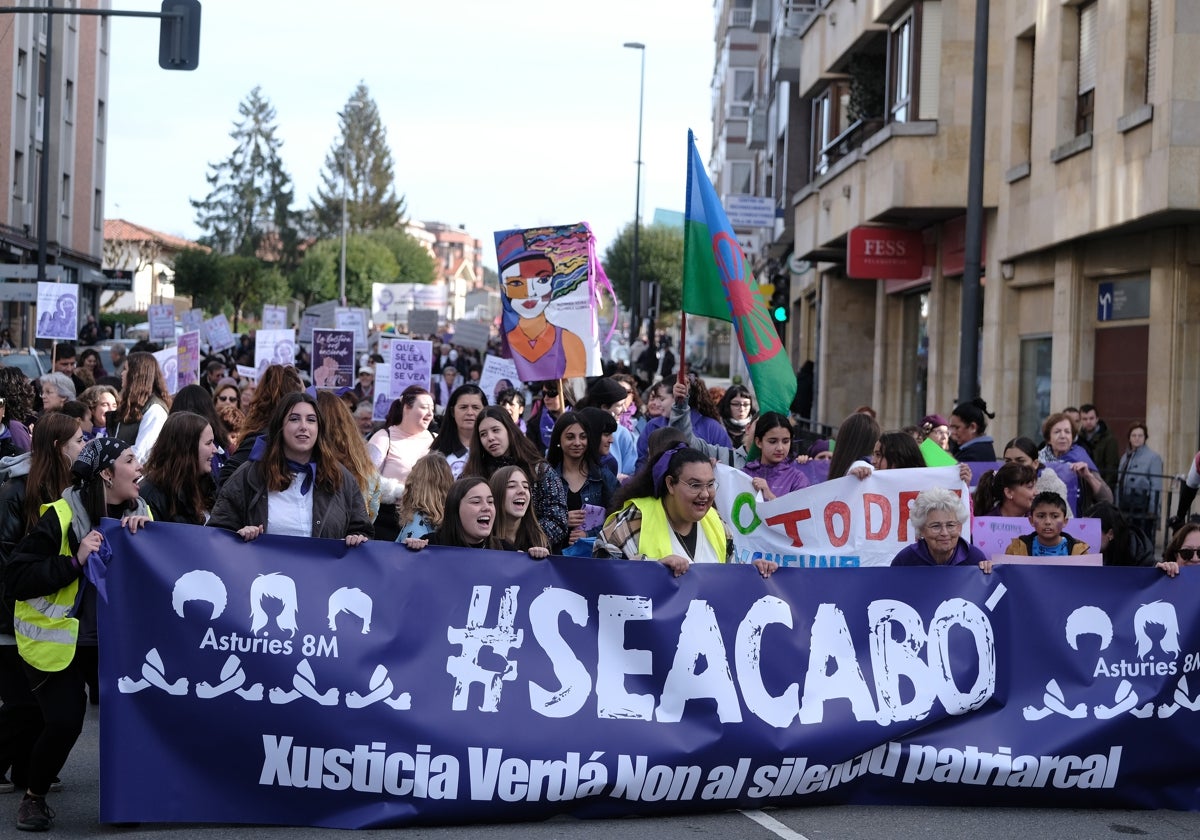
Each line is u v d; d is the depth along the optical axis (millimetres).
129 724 6633
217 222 111500
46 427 7195
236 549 6828
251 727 6750
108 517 6809
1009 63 23250
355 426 8922
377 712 6852
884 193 25125
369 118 126938
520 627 7070
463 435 10602
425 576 7008
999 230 23516
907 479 8977
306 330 28984
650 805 7129
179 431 7770
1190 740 7766
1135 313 19844
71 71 53562
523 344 13195
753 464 10023
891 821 7176
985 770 7508
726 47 67438
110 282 56625
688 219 10719
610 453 11852
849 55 30219
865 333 35438
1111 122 18969
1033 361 23156
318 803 6793
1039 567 7723
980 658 7598
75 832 6742
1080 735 7621
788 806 7363
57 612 6688
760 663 7332
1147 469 16906
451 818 6887
